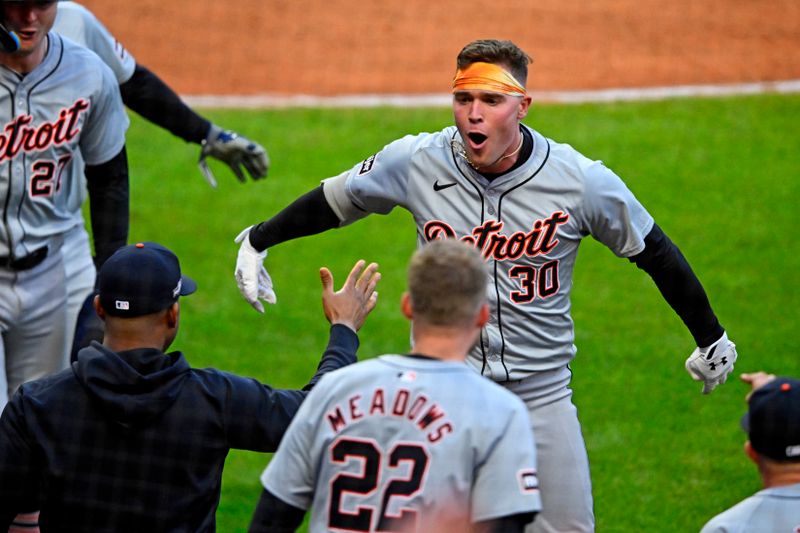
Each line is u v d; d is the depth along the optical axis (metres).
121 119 22.48
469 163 17.53
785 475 12.88
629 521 23.95
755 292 35.62
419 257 12.72
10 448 13.91
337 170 45.06
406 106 52.09
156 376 13.80
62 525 14.11
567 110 50.94
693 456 26.86
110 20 62.22
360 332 33.34
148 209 41.34
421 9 64.94
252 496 24.69
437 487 12.20
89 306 21.25
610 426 28.25
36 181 21.39
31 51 20.44
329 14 64.00
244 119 50.03
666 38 60.25
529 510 12.17
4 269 21.64
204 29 61.53
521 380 18.17
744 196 42.47
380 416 12.45
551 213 17.45
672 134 48.09
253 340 32.91
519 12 64.44
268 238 19.28
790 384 12.95
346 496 12.44
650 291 36.16
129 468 13.91
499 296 17.80
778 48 58.66
